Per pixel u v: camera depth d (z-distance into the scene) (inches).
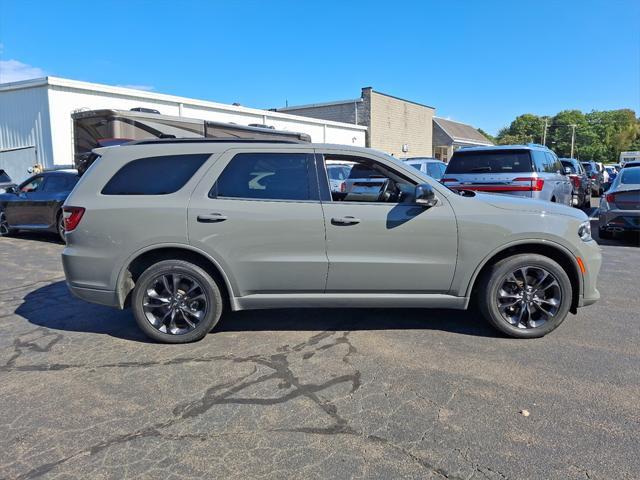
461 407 127.6
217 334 182.2
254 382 143.3
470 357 159.0
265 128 645.9
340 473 102.2
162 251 172.9
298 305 172.6
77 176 408.5
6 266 309.9
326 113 1294.3
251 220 165.5
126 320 200.1
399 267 167.8
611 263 304.8
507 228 166.9
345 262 166.9
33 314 209.0
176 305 171.6
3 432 118.3
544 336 176.2
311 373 148.7
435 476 101.0
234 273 168.1
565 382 140.9
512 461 105.3
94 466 105.2
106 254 167.8
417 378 144.6
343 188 215.2
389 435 115.6
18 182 634.8
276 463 105.7
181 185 169.0
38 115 607.5
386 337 177.5
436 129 1576.0
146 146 173.9
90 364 156.9
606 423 119.3
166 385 141.9
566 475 100.7
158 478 101.2
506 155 354.3
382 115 1273.4
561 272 169.2
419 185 164.4
